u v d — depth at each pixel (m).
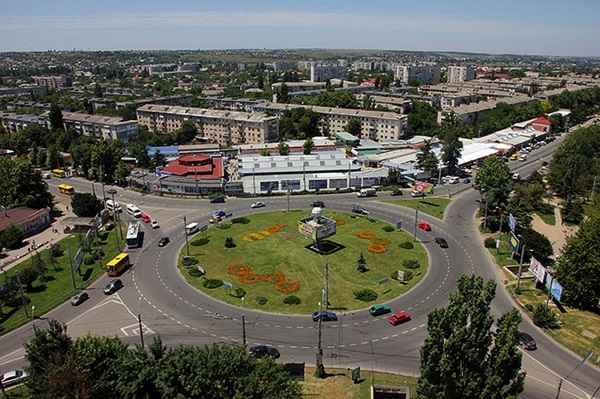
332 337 78.44
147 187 166.25
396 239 120.75
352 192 163.25
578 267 86.44
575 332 79.56
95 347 58.62
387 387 63.91
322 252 112.44
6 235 117.69
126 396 53.97
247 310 87.31
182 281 98.75
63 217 141.50
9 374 67.75
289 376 65.00
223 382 54.97
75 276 101.12
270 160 178.12
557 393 62.41
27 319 83.88
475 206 147.62
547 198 157.38
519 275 94.00
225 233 125.00
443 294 92.81
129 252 113.81
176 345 76.38
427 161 176.25
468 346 51.94
